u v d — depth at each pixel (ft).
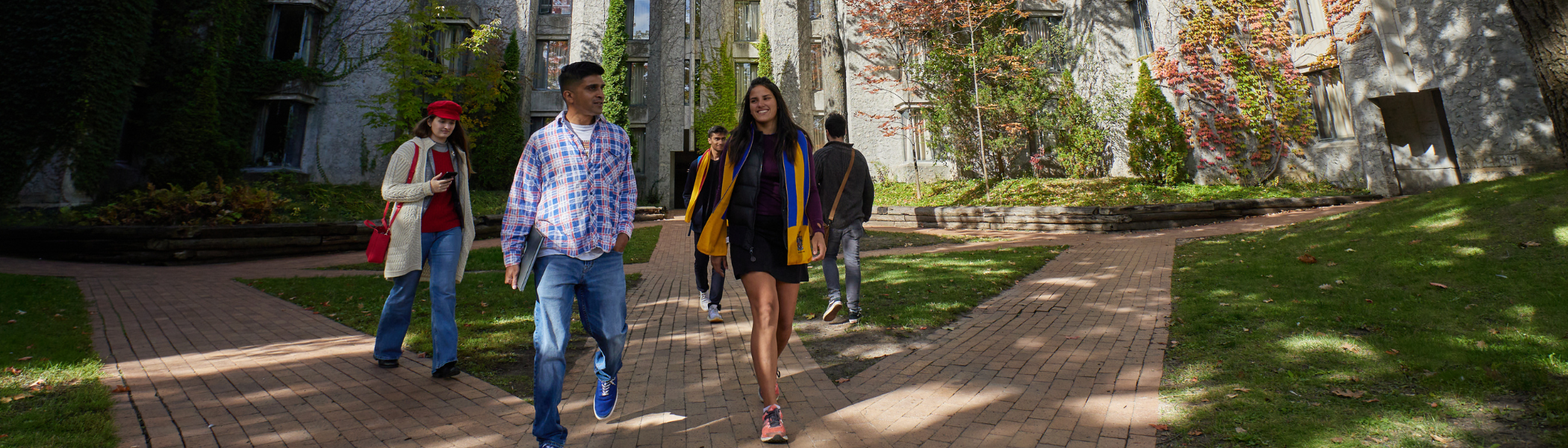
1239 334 12.67
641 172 77.41
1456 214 22.16
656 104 77.77
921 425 8.70
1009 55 65.31
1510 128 36.83
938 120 64.95
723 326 15.92
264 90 57.98
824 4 60.85
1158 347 12.25
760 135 9.11
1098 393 9.72
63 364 11.70
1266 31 52.95
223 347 13.89
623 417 9.28
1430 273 16.05
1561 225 17.21
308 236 39.68
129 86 48.62
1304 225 30.50
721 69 79.05
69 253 35.47
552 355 7.58
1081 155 63.46
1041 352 12.37
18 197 42.93
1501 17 37.22
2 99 44.29
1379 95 45.32
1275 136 52.80
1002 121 64.95
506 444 8.21
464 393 10.48
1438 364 9.73
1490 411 7.92
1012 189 59.11
